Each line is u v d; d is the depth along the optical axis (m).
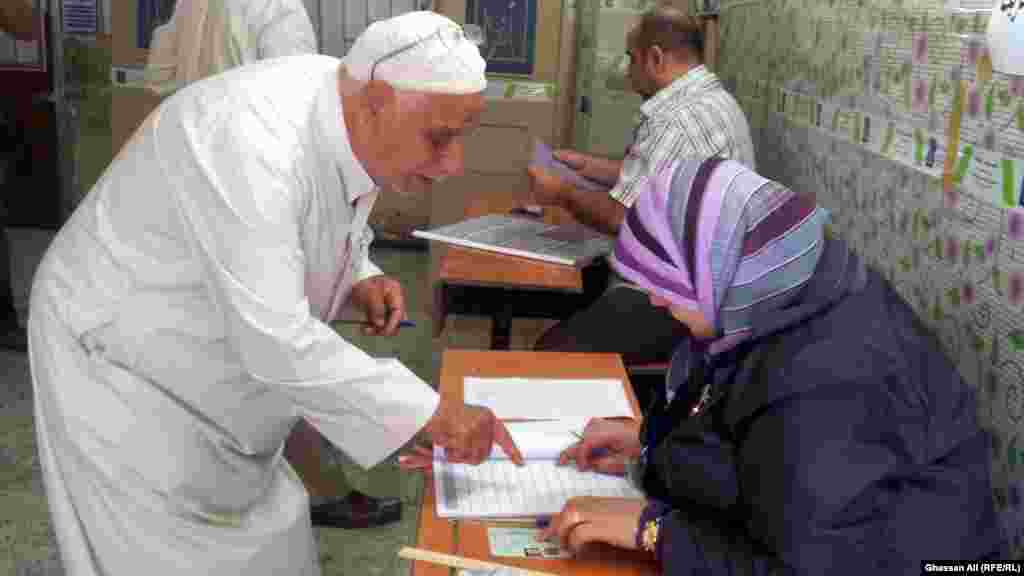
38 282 1.40
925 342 1.14
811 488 1.02
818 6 2.37
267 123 1.25
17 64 4.89
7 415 3.14
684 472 1.24
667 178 1.22
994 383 1.29
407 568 2.43
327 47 4.86
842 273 1.16
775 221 1.15
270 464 1.54
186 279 1.30
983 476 1.08
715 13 3.83
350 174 1.30
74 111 4.95
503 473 1.42
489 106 3.87
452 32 1.23
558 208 3.06
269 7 2.76
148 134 1.33
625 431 1.49
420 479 2.88
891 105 1.79
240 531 1.46
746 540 1.12
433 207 3.93
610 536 1.19
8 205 5.13
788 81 2.67
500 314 2.48
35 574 2.33
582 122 4.41
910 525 1.02
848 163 2.06
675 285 1.19
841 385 1.05
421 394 1.28
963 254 1.41
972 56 1.42
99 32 4.80
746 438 1.12
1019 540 1.21
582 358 1.88
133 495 1.36
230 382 1.37
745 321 1.16
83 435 1.34
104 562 1.38
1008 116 1.29
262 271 1.20
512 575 1.16
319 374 1.23
